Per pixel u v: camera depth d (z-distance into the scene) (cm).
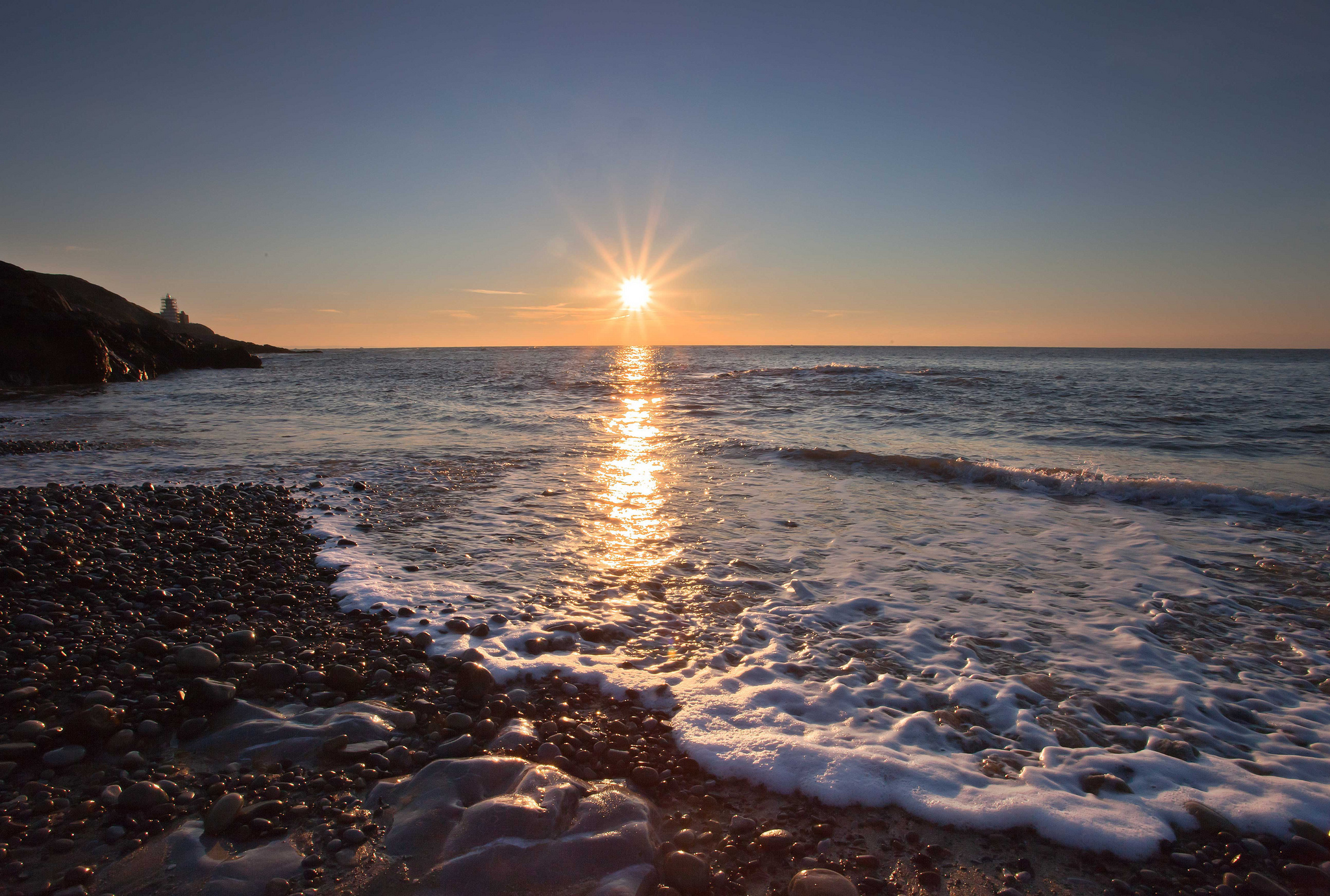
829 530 751
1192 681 416
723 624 497
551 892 237
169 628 461
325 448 1314
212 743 329
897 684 406
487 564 630
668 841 275
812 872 250
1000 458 1195
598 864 250
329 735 335
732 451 1257
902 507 857
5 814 276
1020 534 738
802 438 1423
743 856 267
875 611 525
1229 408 1888
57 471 1074
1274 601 550
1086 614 522
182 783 299
